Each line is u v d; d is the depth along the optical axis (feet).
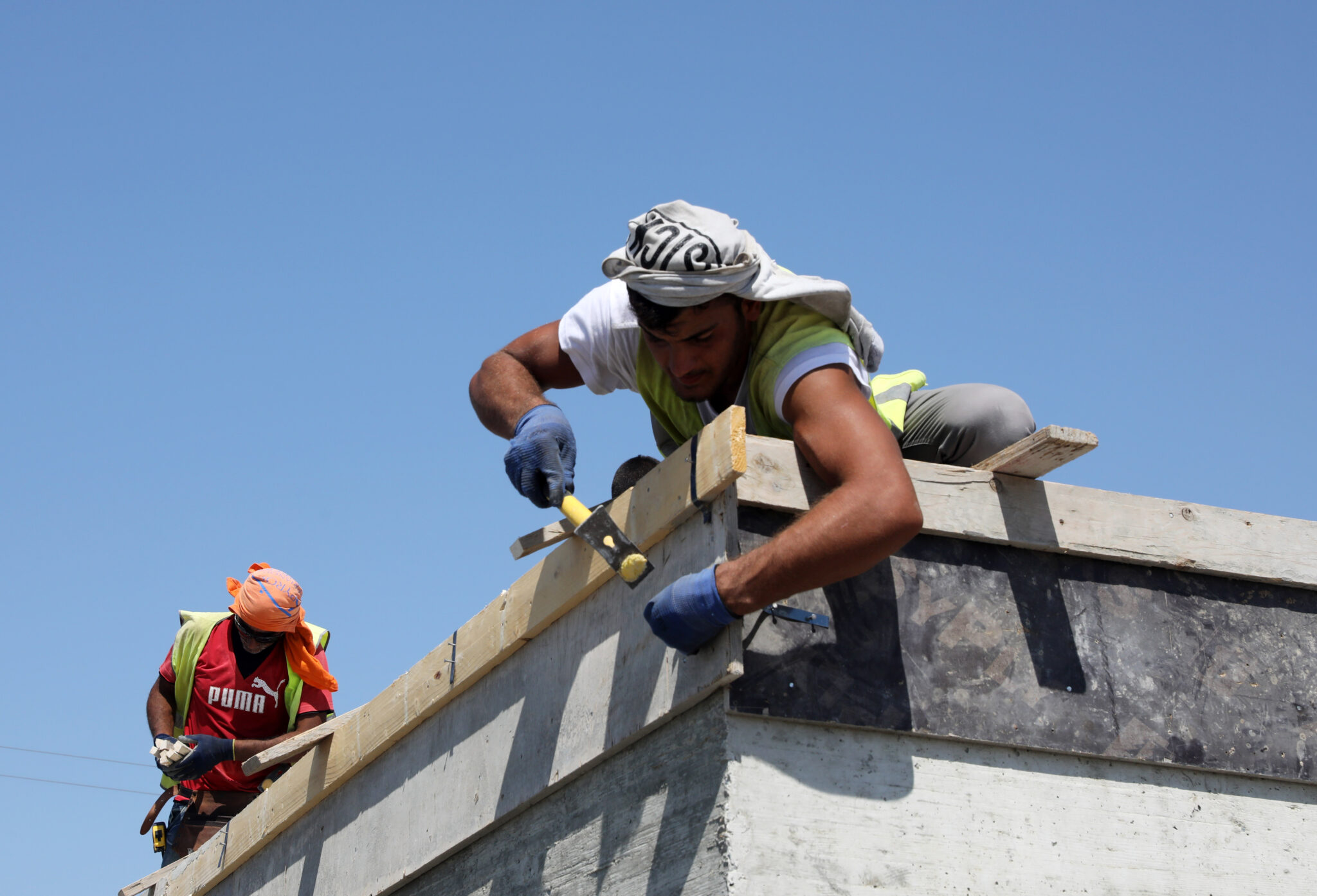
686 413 10.05
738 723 7.84
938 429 10.53
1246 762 9.14
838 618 8.29
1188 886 8.66
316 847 13.67
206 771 18.17
